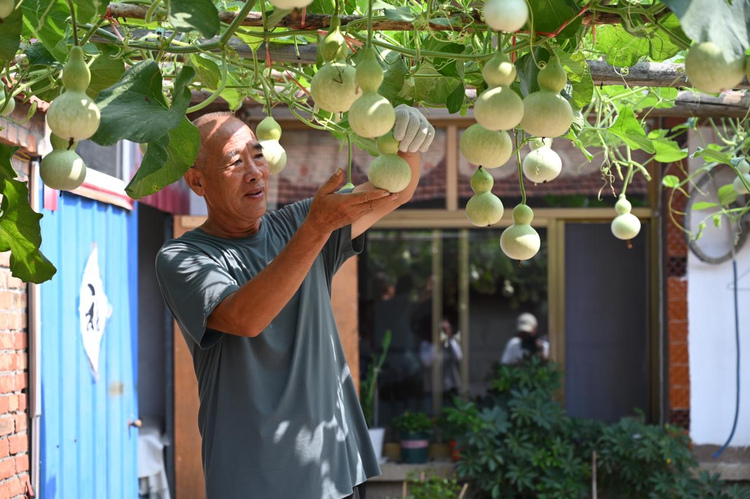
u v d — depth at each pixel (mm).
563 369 6418
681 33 1731
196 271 2205
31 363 3504
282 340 2320
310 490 2254
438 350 6641
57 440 3713
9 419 3324
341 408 2434
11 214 2070
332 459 2330
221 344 2293
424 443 6359
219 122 2395
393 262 6660
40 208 3619
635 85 2510
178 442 5629
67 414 3842
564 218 6492
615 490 5910
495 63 1531
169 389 5879
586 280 6523
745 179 3066
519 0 1421
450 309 6637
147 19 1722
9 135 3197
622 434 5727
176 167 1893
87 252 4195
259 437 2236
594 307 6523
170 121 1621
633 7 1704
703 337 6090
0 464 3227
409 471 6258
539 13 1655
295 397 2299
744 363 6039
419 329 6652
